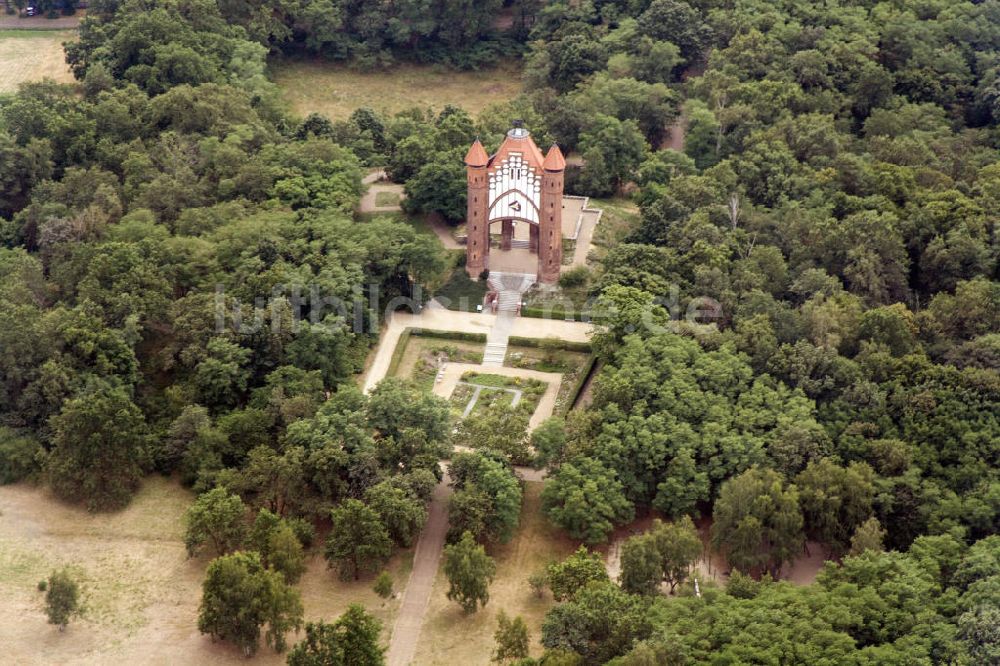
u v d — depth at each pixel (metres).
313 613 196.88
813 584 190.38
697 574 195.00
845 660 172.38
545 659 174.75
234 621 186.00
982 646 171.62
